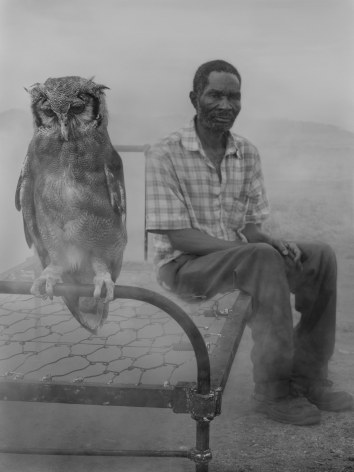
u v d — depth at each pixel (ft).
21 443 7.68
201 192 9.57
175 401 6.12
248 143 9.95
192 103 9.75
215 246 9.20
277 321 8.47
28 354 9.42
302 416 8.26
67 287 6.28
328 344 9.09
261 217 10.02
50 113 7.00
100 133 7.13
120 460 7.38
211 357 6.83
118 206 7.32
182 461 7.35
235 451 7.53
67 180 7.10
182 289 9.42
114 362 9.20
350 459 7.35
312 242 9.38
